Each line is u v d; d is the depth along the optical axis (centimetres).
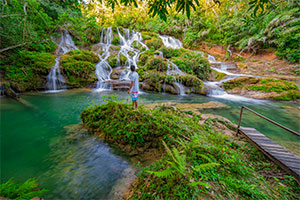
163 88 1089
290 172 271
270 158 319
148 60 1298
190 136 346
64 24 1256
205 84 1130
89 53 1305
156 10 225
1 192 140
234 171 254
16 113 606
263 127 550
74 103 773
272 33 1362
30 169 302
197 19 2069
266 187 238
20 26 808
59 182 267
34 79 945
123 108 434
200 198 179
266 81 1012
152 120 388
